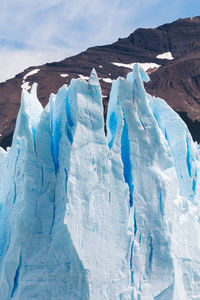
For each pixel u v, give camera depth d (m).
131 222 25.31
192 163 31.30
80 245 22.98
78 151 24.05
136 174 26.38
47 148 25.77
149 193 26.28
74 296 22.80
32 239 23.98
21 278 23.30
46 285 23.23
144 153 26.84
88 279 22.78
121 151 27.17
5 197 27.08
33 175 24.77
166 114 31.70
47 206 24.72
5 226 25.98
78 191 23.61
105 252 23.83
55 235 23.41
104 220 24.17
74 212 23.20
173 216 26.59
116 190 25.03
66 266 23.17
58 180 24.95
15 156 26.64
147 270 25.27
